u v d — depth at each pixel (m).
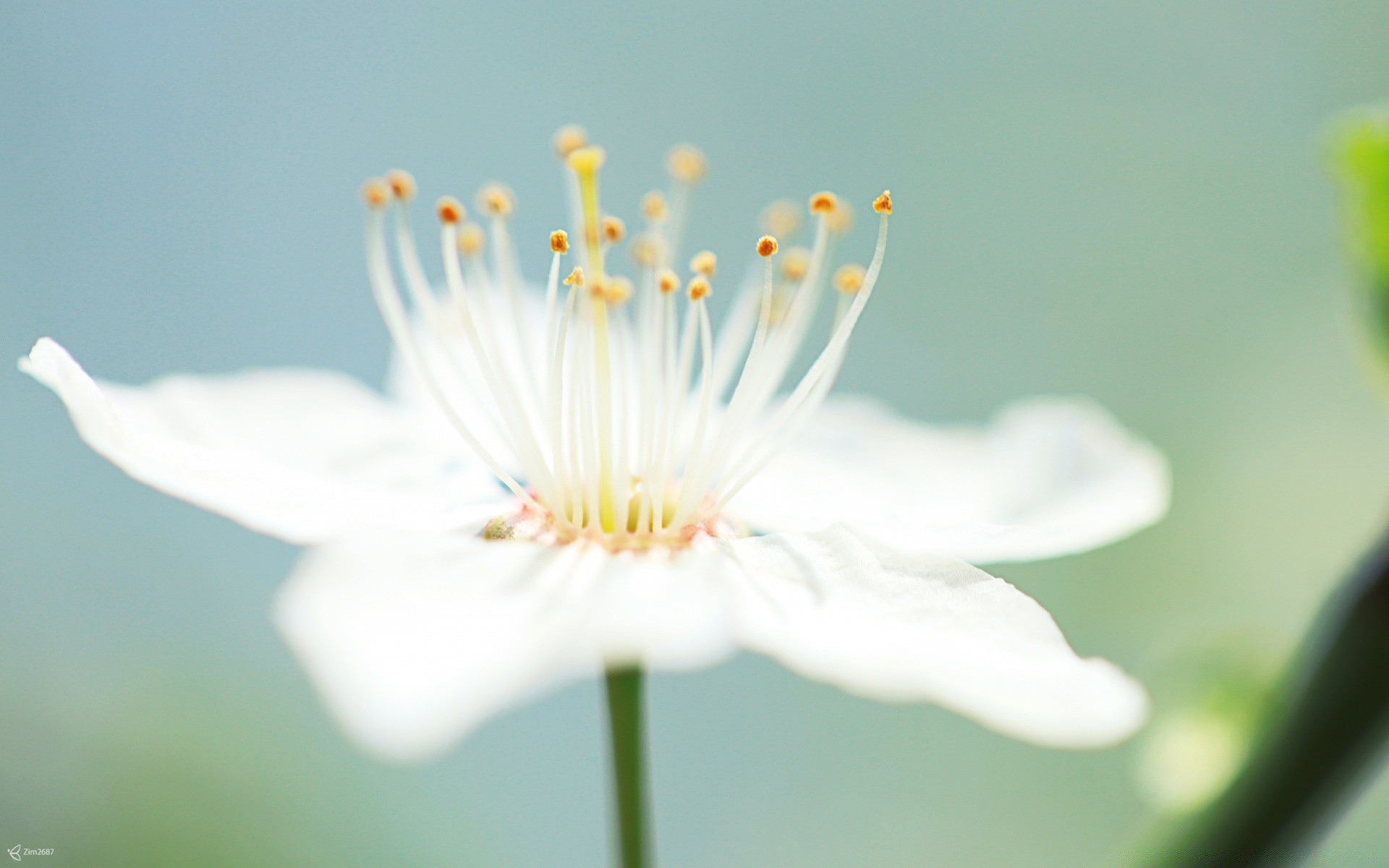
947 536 0.07
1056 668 0.07
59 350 0.07
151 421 0.07
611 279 0.07
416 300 0.07
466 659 0.06
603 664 0.07
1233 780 0.07
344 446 0.07
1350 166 0.06
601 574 0.07
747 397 0.07
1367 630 0.06
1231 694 0.07
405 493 0.07
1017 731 0.06
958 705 0.06
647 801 0.07
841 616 0.07
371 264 0.07
